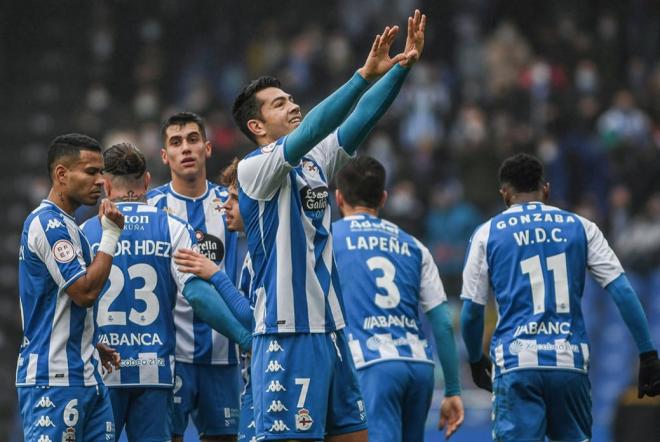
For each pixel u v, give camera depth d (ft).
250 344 72.69
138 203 81.10
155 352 79.61
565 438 78.23
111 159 81.35
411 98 209.36
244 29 243.40
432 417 137.80
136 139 205.36
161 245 80.18
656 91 217.15
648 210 180.14
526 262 78.74
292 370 67.67
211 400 85.30
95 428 73.67
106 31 242.99
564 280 78.28
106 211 72.84
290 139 66.03
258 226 68.54
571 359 77.25
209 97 218.59
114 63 240.73
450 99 221.05
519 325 78.23
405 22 231.91
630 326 78.02
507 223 79.77
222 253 87.45
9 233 208.44
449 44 231.30
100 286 72.18
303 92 217.77
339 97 65.00
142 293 79.71
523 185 81.25
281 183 67.87
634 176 188.55
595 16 237.45
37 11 250.37
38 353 72.43
